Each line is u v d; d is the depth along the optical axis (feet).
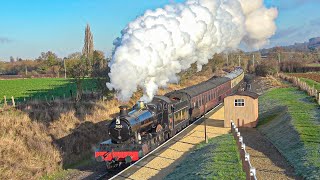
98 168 71.77
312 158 53.26
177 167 61.16
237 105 95.40
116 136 65.46
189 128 95.40
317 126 73.26
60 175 69.15
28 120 84.69
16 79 261.24
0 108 89.86
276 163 57.00
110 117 104.27
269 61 292.61
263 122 98.37
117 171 67.05
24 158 71.46
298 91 147.95
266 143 73.05
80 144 85.87
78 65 123.44
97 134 92.94
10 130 77.92
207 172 52.65
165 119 81.15
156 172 59.21
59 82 219.00
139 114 70.33
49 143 79.77
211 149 66.85
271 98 139.85
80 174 68.49
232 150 63.57
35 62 396.57
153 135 73.77
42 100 108.68
